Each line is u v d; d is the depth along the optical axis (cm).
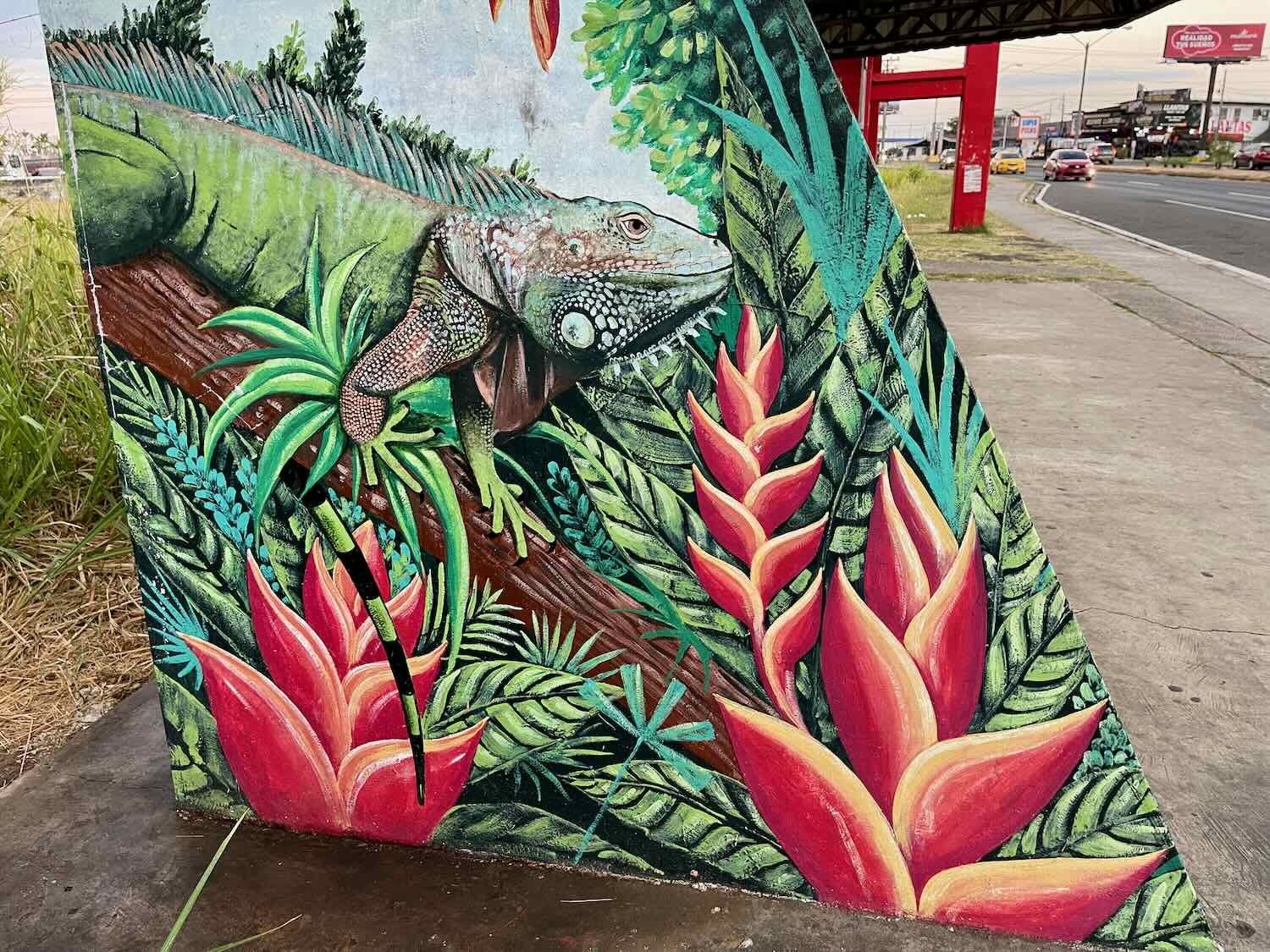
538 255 155
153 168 165
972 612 158
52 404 364
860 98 1206
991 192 2927
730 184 145
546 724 182
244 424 177
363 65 153
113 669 275
